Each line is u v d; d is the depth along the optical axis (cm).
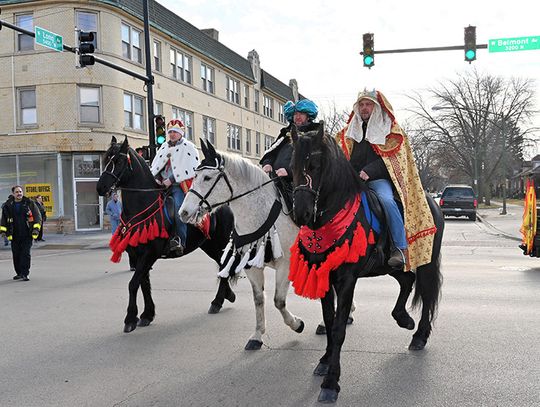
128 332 657
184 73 3188
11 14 2453
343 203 455
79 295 917
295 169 428
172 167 738
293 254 485
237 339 619
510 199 6656
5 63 2467
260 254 558
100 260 1462
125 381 485
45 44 1331
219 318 727
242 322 702
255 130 4359
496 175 5447
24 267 1119
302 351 568
